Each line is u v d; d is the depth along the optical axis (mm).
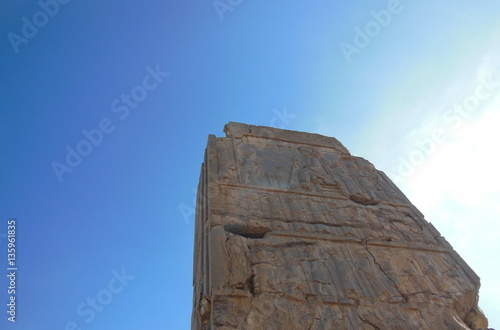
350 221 11117
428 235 11453
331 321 7750
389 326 7949
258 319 7461
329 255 9539
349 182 13242
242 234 9891
